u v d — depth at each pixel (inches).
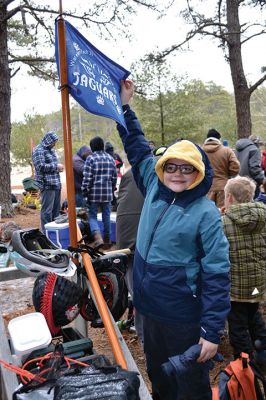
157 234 85.5
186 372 78.4
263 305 165.5
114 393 61.7
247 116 456.1
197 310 85.5
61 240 223.6
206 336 78.9
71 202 98.2
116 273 100.7
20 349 85.0
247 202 124.3
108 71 101.3
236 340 125.6
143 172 99.0
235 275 123.4
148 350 96.5
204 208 83.0
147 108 774.5
